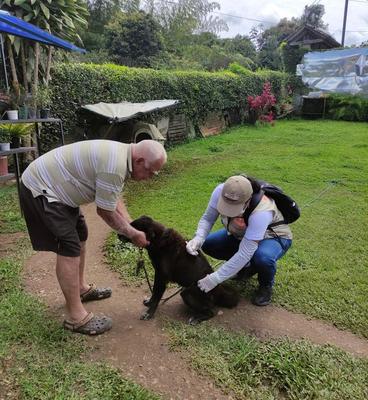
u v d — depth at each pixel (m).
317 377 2.30
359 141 11.03
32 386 2.09
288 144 10.84
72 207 2.43
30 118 5.68
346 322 2.91
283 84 18.08
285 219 3.17
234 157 9.19
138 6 21.17
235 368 2.37
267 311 3.04
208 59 21.45
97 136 8.49
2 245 4.13
